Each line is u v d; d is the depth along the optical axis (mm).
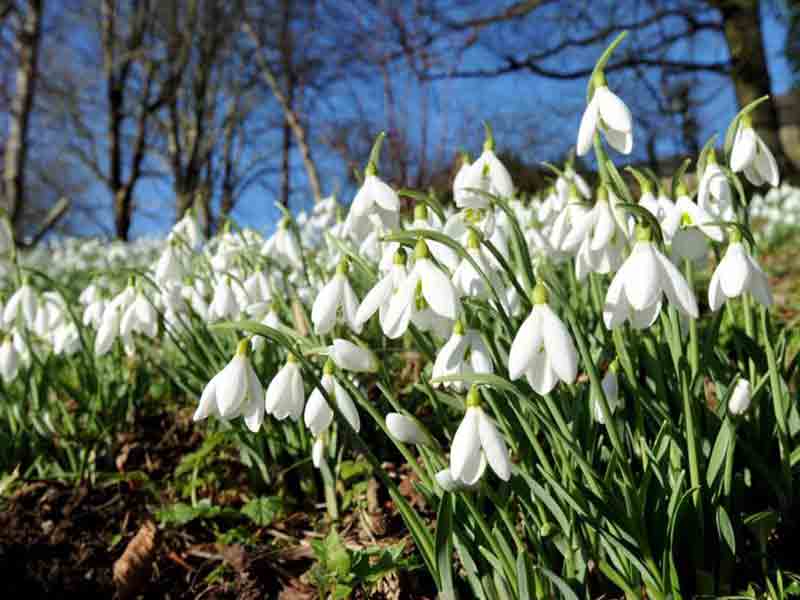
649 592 212
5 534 329
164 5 2848
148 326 349
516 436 240
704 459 241
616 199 251
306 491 352
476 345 218
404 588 268
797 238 1146
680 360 226
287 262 434
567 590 201
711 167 259
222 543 326
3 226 399
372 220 264
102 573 319
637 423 229
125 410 425
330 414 221
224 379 216
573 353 193
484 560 229
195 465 359
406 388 413
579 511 205
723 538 221
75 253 1606
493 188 288
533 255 431
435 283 212
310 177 1814
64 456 398
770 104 1732
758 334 318
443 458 219
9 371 377
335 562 267
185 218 469
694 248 247
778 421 239
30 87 2012
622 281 207
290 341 228
